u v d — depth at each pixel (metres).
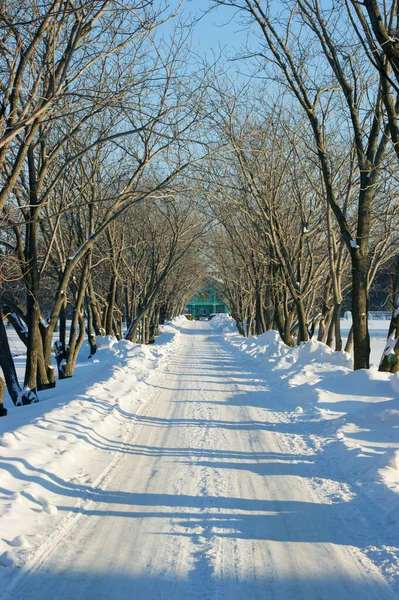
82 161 18.34
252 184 22.17
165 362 25.25
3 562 4.71
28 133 10.00
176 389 16.12
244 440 9.55
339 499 6.48
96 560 4.87
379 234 21.36
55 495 6.55
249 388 16.41
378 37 9.95
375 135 14.76
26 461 7.34
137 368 20.48
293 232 25.38
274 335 31.14
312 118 15.73
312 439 9.52
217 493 6.72
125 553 5.02
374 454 8.10
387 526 5.63
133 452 8.71
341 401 12.55
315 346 19.34
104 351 28.09
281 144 22.20
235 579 4.54
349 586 4.43
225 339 46.88
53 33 11.05
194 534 5.47
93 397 12.98
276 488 6.93
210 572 4.65
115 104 11.59
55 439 8.73
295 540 5.34
